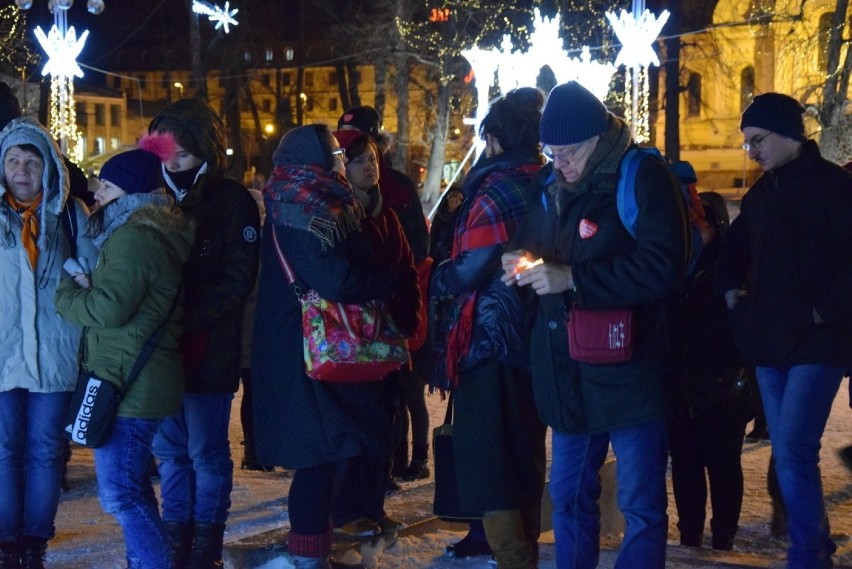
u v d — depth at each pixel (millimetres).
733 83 49375
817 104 28875
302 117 53812
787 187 4453
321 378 4246
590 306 3764
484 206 4199
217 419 4719
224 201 4633
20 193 4668
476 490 4223
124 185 4324
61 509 6391
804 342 4371
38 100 32031
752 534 6504
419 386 7395
